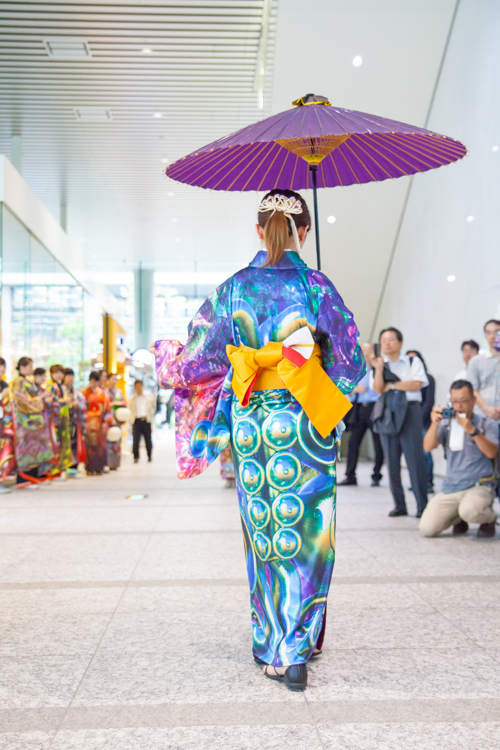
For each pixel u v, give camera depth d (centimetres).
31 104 1009
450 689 196
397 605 283
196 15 804
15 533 468
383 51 768
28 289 986
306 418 202
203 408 221
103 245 1789
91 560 375
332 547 206
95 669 214
